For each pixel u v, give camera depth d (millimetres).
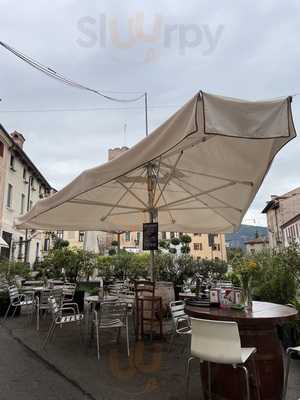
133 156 3217
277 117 2541
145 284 5727
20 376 3898
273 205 37688
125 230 8195
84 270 10906
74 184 4070
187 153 4570
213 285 7234
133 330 6395
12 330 6469
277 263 5934
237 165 4219
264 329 3115
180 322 4914
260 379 2971
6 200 17453
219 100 2482
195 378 3820
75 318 5438
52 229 7180
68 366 4230
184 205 6988
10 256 18031
